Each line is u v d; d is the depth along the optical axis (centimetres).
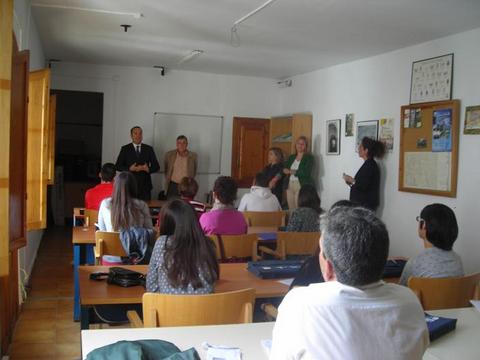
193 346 182
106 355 150
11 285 383
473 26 496
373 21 498
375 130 655
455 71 525
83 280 283
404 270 291
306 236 390
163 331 195
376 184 622
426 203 558
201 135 928
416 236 573
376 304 131
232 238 364
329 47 631
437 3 429
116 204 375
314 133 819
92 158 931
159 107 905
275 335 137
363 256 129
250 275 308
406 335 132
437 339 198
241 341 189
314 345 128
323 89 795
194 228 246
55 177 911
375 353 128
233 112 941
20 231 324
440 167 535
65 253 694
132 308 293
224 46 667
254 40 618
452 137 519
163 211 252
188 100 918
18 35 409
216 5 473
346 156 726
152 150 838
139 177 816
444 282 257
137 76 893
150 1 471
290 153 873
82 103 921
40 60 679
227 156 944
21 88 320
